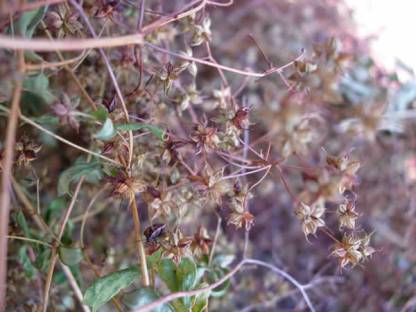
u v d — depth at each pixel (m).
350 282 0.27
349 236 0.18
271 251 0.29
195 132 0.18
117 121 0.18
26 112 0.21
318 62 0.17
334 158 0.16
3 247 0.15
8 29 0.17
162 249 0.17
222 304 0.24
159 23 0.18
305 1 0.33
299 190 0.27
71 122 0.19
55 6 0.20
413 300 0.26
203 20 0.20
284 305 0.27
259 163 0.18
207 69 0.29
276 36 0.31
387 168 0.29
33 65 0.17
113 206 0.24
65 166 0.24
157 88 0.20
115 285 0.18
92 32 0.17
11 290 0.21
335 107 0.23
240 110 0.18
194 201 0.19
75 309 0.22
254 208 0.29
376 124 0.16
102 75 0.21
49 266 0.19
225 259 0.21
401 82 0.29
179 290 0.18
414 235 0.28
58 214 0.21
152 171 0.19
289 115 0.14
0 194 0.16
